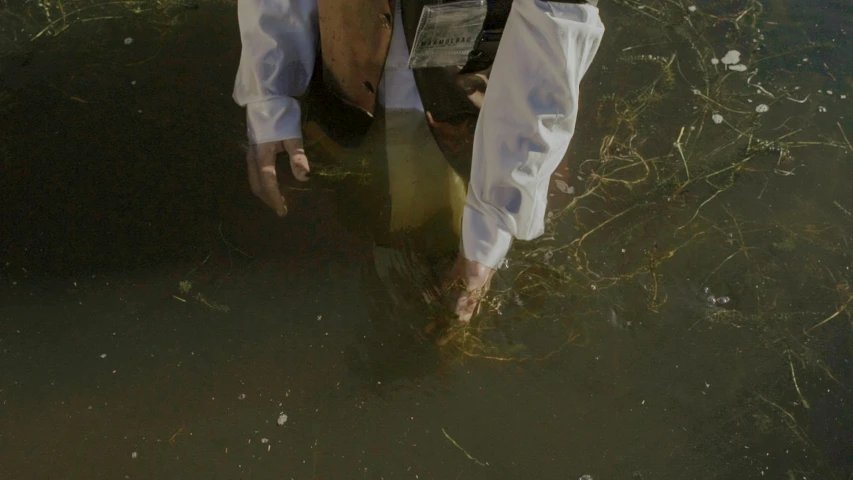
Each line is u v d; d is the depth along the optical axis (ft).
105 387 5.62
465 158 5.98
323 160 6.62
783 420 5.91
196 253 6.30
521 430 5.67
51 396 5.55
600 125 7.69
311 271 6.25
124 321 5.93
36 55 7.47
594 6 4.28
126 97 7.23
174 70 7.47
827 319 6.49
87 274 6.13
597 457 5.60
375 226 6.37
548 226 6.83
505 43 4.49
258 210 6.54
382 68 5.67
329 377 5.78
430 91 5.66
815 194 7.32
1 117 6.98
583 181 7.23
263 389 5.70
